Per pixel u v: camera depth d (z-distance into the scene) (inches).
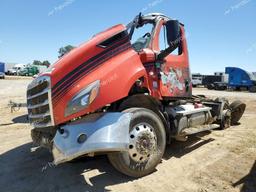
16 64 2527.1
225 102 324.8
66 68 161.9
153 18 218.4
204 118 256.2
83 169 194.9
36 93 173.0
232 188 165.5
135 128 172.4
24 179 180.5
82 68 164.7
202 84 1860.2
